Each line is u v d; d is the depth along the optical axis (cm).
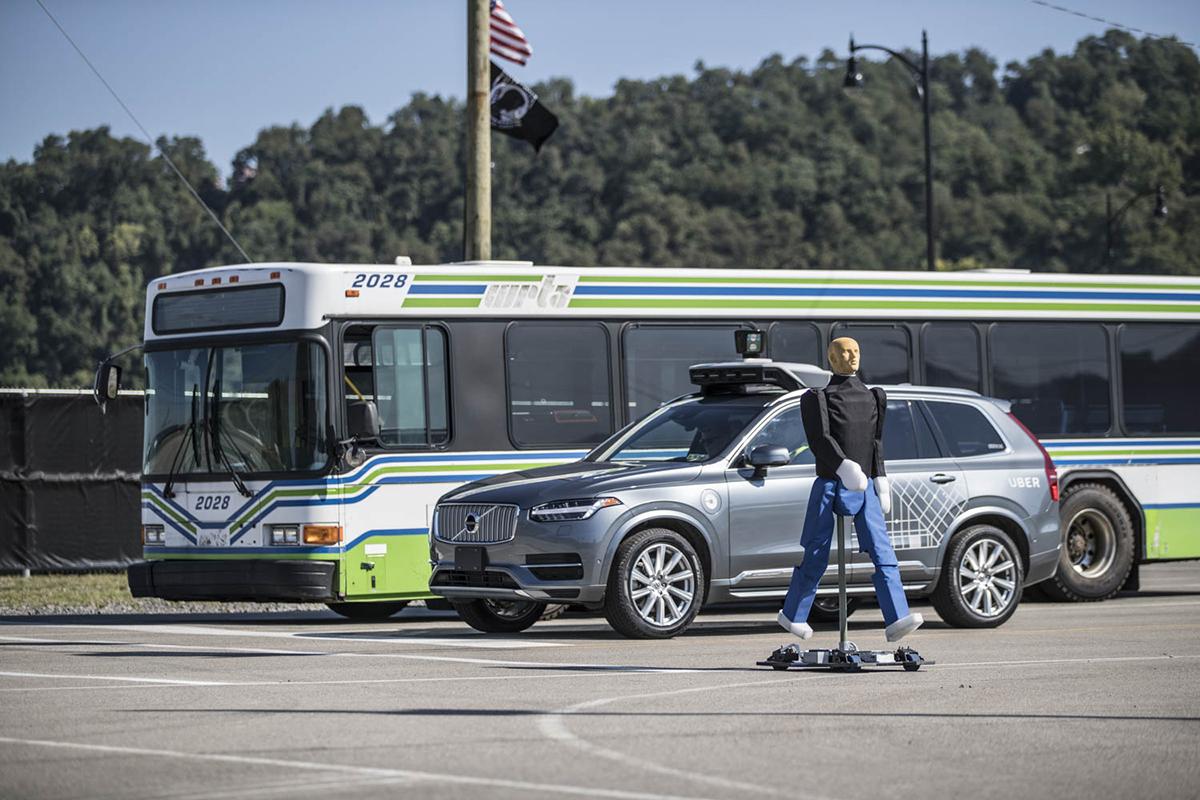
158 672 2145
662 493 2553
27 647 2530
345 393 3025
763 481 2628
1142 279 3759
